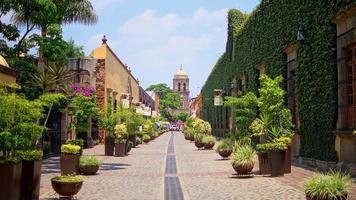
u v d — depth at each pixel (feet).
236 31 119.65
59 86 70.08
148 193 38.81
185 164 67.62
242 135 74.08
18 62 67.56
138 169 60.49
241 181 45.50
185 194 37.93
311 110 54.44
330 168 44.83
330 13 48.01
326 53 49.57
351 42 43.98
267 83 55.67
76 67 108.58
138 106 201.26
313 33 53.72
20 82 66.85
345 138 45.34
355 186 36.81
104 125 88.89
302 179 44.34
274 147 48.73
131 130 114.93
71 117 87.66
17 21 73.72
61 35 70.18
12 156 30.53
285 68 67.82
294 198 33.78
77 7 97.30
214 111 181.27
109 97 132.57
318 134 52.24
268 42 76.69
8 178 27.63
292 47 63.36
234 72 117.80
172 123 445.78
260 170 50.72
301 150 58.54
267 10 77.51
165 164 68.13
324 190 27.37
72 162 49.39
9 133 29.01
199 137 108.47
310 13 54.65
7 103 29.25
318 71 52.11
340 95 46.78
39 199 34.91
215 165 64.75
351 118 45.27
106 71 126.82
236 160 49.96
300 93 58.65
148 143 142.72
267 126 54.60
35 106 34.17
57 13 70.33
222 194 37.40
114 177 50.83
